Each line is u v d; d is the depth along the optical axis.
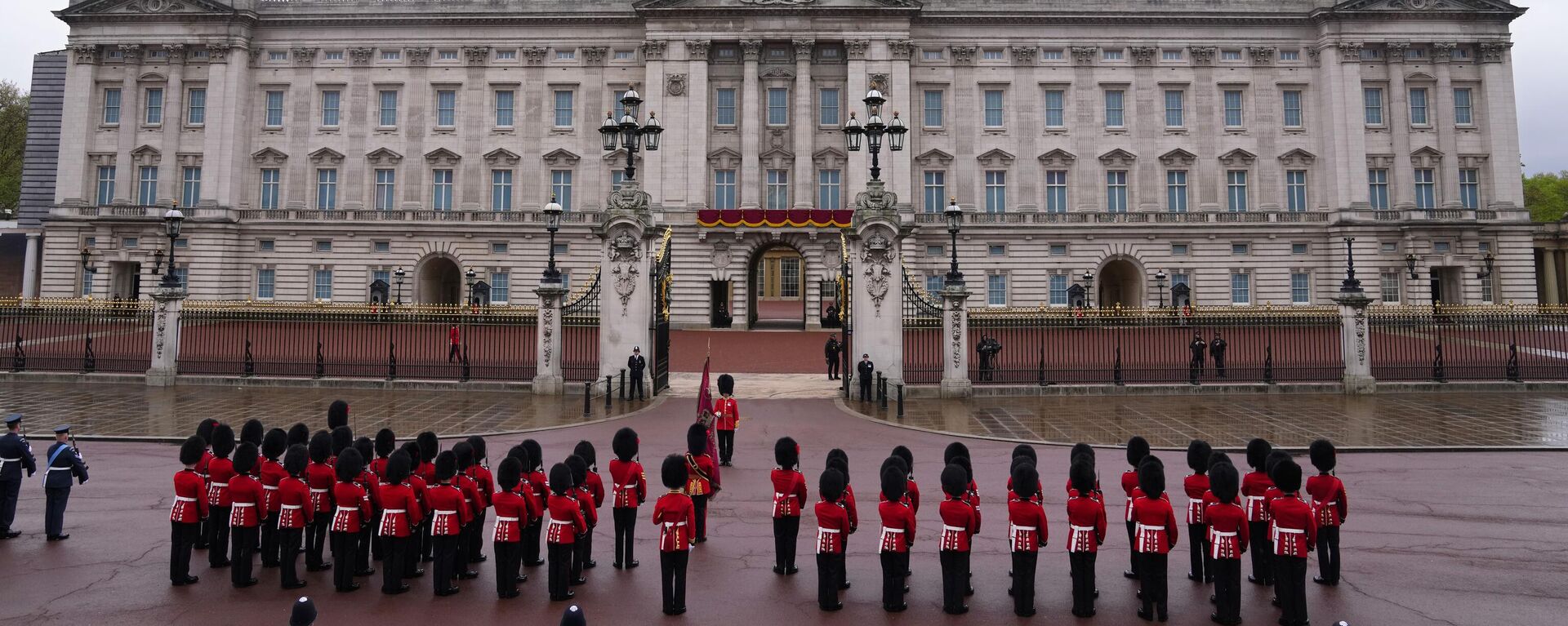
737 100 56.34
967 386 25.58
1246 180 57.16
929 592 9.46
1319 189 56.72
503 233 56.94
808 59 55.69
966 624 8.52
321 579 9.90
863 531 11.84
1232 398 25.78
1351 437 19.41
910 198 55.22
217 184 56.12
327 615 8.70
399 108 57.97
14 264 65.75
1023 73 57.50
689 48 55.28
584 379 27.78
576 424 20.48
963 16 56.75
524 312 37.44
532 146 57.50
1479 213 55.66
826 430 20.20
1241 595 9.43
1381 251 55.19
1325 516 9.65
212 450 10.62
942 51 57.53
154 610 8.75
